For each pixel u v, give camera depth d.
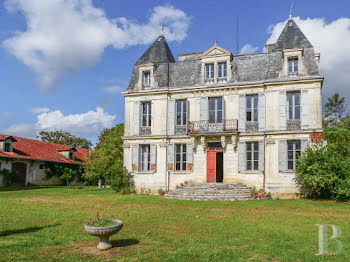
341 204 15.49
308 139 18.88
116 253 6.86
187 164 21.25
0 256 6.46
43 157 33.12
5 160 28.77
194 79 22.14
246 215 11.97
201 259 6.45
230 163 20.33
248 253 6.91
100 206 14.38
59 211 12.66
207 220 10.86
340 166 16.72
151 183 21.86
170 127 21.94
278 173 19.27
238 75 21.06
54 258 6.45
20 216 11.37
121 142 26.97
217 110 21.27
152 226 9.77
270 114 19.83
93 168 28.08
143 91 22.66
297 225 10.05
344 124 36.28
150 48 24.73
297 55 19.81
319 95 18.95
